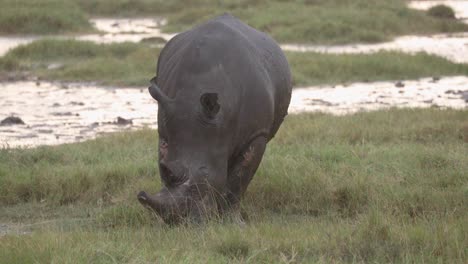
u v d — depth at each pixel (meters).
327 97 45.62
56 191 24.38
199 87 18.28
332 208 22.55
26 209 23.50
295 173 24.70
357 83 50.78
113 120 38.41
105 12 89.75
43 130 35.84
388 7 84.31
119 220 21.33
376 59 54.69
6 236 18.08
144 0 92.06
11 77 51.19
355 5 85.31
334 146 29.23
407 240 17.50
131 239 18.08
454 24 79.94
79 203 23.89
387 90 48.09
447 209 20.77
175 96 18.30
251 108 19.41
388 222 18.89
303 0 87.81
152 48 58.59
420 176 24.72
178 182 17.22
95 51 59.16
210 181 17.55
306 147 28.98
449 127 31.91
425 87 49.22
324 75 52.22
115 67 52.66
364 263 16.52
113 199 23.55
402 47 67.50
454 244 17.00
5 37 72.12
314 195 23.22
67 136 34.50
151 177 25.16
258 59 20.45
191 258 15.70
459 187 23.41
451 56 63.59
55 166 26.83
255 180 24.22
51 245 16.67
